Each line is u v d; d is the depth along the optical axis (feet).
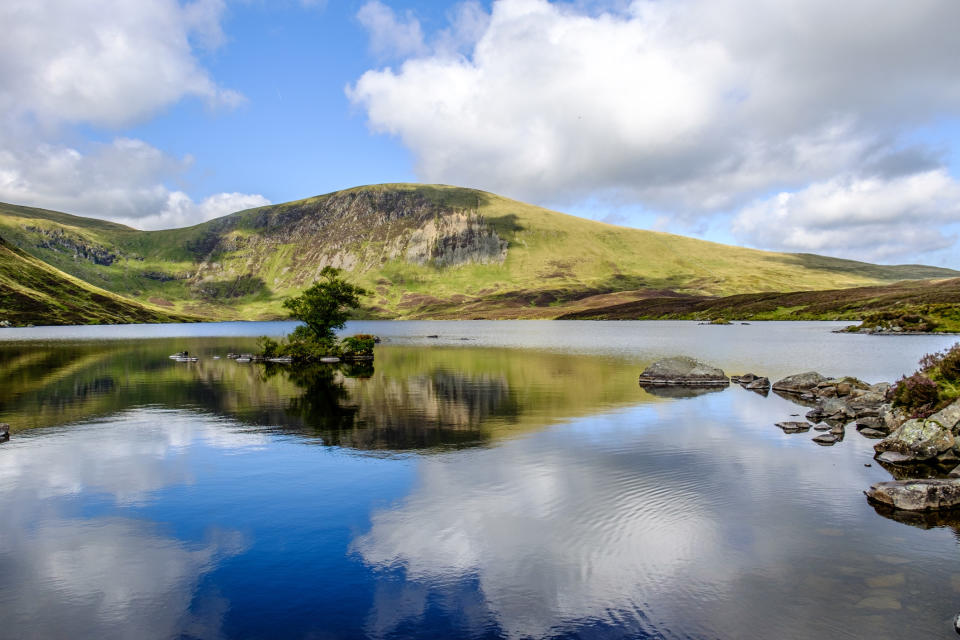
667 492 63.05
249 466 74.43
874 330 413.59
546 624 37.83
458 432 94.27
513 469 72.02
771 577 43.73
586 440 88.02
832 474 69.67
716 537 51.11
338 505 59.93
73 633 37.32
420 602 40.81
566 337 445.78
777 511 57.36
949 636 35.73
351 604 40.70
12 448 84.99
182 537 52.37
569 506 58.90
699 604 39.96
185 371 199.00
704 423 101.35
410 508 58.75
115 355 273.75
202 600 41.39
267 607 40.42
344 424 101.50
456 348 326.85
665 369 157.07
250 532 53.26
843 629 36.70
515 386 153.58
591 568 45.47
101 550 49.75
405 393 140.77
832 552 47.88
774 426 98.84
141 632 37.45
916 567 45.09
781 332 452.35
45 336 496.64
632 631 36.86
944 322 402.72
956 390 95.61
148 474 71.31
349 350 257.14
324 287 284.00
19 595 42.19
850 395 124.06
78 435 93.91
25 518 57.21
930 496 57.82
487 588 42.63
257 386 156.46
